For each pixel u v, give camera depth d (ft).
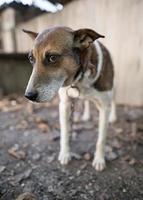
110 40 3.46
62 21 3.87
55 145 2.75
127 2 3.23
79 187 2.19
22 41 4.58
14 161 2.50
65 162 2.45
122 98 3.62
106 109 2.36
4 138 2.87
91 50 2.09
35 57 1.84
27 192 2.08
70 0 3.66
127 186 2.21
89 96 2.28
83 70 1.99
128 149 2.68
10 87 4.22
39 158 2.55
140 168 2.42
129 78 3.49
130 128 3.05
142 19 3.20
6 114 3.44
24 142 2.80
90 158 2.54
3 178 2.27
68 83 1.98
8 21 4.65
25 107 3.67
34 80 1.81
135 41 3.32
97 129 3.05
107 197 2.10
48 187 2.19
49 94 1.84
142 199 2.08
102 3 3.40
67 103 2.34
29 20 4.37
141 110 3.48
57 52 1.80
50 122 3.23
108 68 2.32
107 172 2.36
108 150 2.64
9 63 4.11
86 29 1.85
